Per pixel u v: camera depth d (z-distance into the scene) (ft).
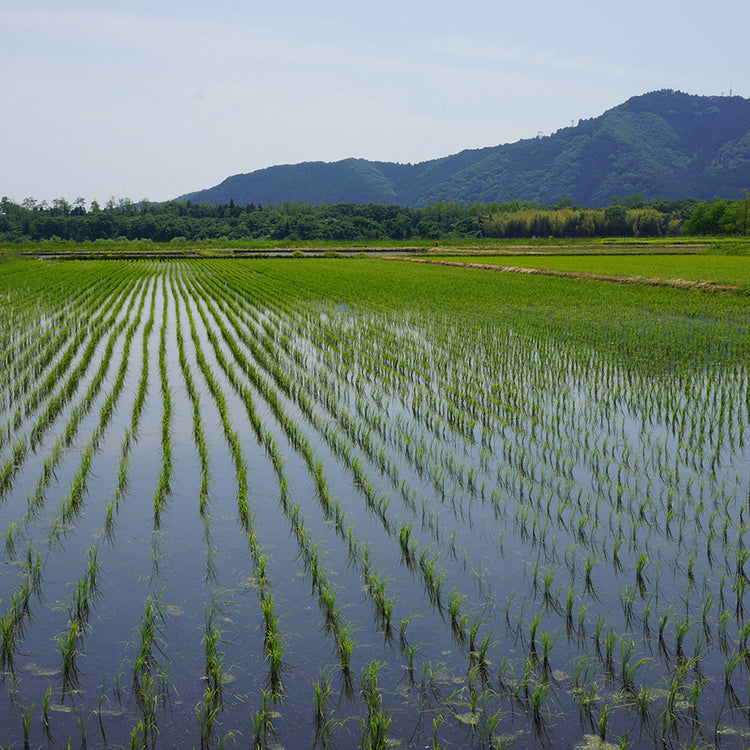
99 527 30.76
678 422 45.98
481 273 168.96
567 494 34.50
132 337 80.23
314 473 37.52
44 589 25.52
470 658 21.80
